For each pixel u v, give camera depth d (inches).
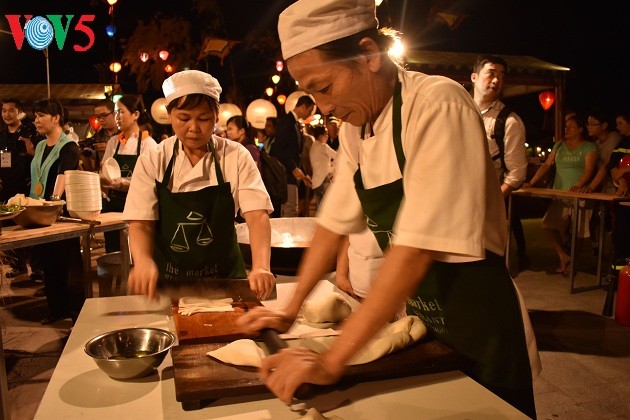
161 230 79.2
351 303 68.4
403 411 41.1
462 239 38.7
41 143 167.2
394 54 47.8
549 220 216.7
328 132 302.7
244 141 246.2
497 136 151.9
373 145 47.5
